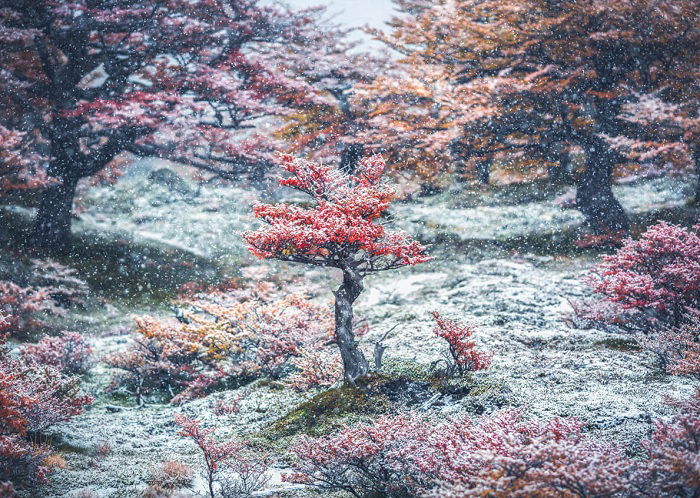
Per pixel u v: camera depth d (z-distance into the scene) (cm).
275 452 926
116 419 1247
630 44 2773
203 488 801
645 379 984
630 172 2986
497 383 981
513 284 1856
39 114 2948
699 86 2722
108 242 2845
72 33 2973
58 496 754
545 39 2903
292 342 1373
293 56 3434
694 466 516
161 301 2438
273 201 3322
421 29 3366
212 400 1300
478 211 3069
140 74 3206
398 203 3222
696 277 1105
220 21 3247
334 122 3316
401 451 686
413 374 1055
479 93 2883
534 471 524
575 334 1277
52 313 2202
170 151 3050
